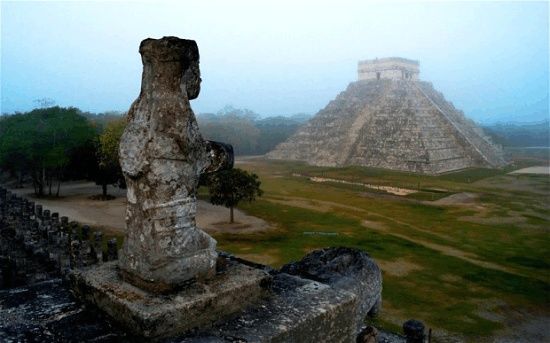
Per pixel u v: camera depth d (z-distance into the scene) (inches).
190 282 179.3
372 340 233.1
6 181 2298.2
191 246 183.5
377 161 3245.6
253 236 1333.7
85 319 175.3
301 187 2404.0
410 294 905.5
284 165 3489.2
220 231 1376.7
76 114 2127.2
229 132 4916.3
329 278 223.1
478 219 1641.2
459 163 3248.0
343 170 3078.2
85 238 796.0
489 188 2388.0
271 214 1656.0
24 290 204.5
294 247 1225.4
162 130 178.1
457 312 822.5
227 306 176.6
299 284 207.5
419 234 1413.6
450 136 3484.3
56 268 584.1
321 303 188.9
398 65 4079.7
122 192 2028.8
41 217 904.9
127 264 185.2
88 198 1847.9
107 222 1402.6
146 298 167.5
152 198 175.8
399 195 2166.6
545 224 1569.9
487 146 3762.3
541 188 2385.6
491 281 996.6
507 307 855.1
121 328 166.4
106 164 1637.6
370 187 2421.3
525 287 964.6
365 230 1446.9
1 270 543.5
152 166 175.5
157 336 156.2
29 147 1761.8
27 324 170.7
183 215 181.8
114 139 1606.8
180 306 162.1
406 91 3816.4
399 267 1077.1
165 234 176.1
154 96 180.4
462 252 1222.3
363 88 4124.0
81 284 188.7
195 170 188.7
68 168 1877.5
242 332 163.6
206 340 157.2
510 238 1382.9
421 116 3425.2
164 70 179.9
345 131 3666.3
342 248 277.6
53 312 181.5
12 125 2006.6
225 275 190.4
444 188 2351.1
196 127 190.5
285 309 181.6
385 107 3639.3
